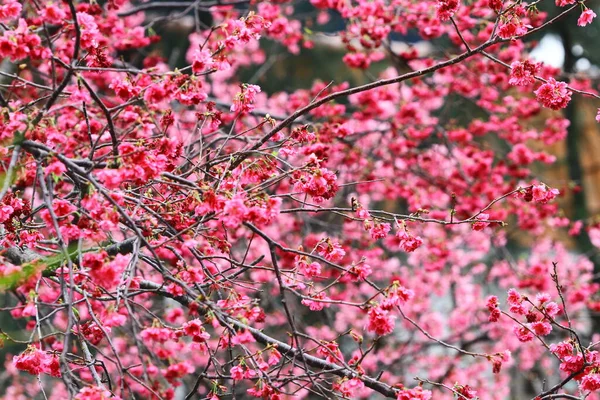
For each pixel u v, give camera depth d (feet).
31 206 18.63
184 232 16.01
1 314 45.27
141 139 15.65
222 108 34.60
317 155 19.22
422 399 16.96
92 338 18.44
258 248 36.22
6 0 17.07
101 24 29.19
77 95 16.08
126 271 16.01
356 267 16.90
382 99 34.01
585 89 37.78
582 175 57.47
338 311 42.29
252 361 15.94
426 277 42.19
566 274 42.50
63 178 18.29
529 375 47.73
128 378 30.30
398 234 17.33
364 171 35.42
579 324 46.52
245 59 45.06
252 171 17.33
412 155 36.47
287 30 32.04
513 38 18.03
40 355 15.98
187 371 13.65
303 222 36.29
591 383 17.97
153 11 51.55
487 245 41.06
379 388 17.79
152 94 16.42
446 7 17.99
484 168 36.04
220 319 14.97
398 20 31.91
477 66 34.73
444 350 45.91
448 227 39.99
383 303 16.01
